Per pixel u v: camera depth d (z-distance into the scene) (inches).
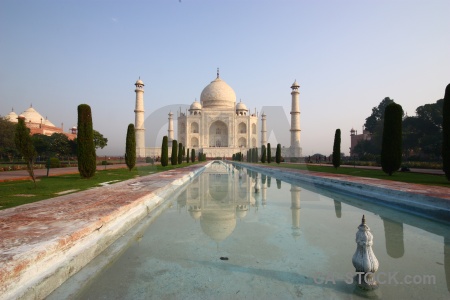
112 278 152.3
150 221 274.1
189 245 201.6
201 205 357.4
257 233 230.2
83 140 623.8
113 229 220.4
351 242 207.8
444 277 152.6
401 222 279.0
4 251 142.7
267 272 155.9
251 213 308.5
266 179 722.2
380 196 391.2
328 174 699.4
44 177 657.0
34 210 245.3
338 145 946.1
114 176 687.7
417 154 1823.3
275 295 130.7
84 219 210.4
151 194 348.5
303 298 128.3
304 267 162.1
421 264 171.5
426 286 141.6
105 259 180.9
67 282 150.2
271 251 187.9
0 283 118.5
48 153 1882.4
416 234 237.8
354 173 770.8
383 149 715.4
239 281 144.9
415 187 403.9
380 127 1961.1
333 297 129.4
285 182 650.2
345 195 462.0
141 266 166.4
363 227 144.5
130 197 315.0
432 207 300.2
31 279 134.4
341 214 308.2
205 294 132.2
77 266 163.9
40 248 147.1
